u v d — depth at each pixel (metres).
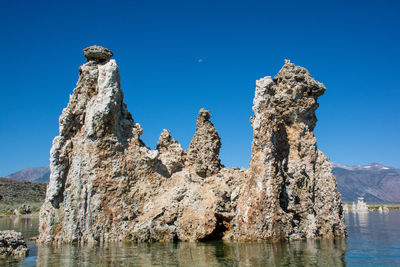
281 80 43.75
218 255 29.44
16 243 31.80
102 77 42.62
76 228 39.47
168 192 43.88
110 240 40.06
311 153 42.38
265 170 38.78
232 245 35.09
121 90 44.66
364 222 70.75
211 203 42.94
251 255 29.02
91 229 39.88
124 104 46.28
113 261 27.61
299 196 40.91
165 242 39.53
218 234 42.34
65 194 40.44
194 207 42.72
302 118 43.12
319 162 42.94
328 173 42.62
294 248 32.28
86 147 41.59
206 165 46.16
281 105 42.47
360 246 33.44
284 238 37.75
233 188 44.06
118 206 41.25
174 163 45.81
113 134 42.62
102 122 41.75
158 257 29.09
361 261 26.27
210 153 46.59
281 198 40.06
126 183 42.22
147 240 40.31
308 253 29.64
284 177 40.78
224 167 48.53
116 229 40.69
